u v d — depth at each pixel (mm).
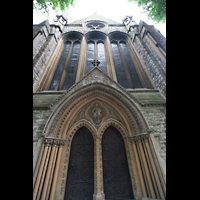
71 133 5801
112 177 5043
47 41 9875
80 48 11625
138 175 4891
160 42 7980
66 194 4648
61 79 8883
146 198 4336
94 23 16031
